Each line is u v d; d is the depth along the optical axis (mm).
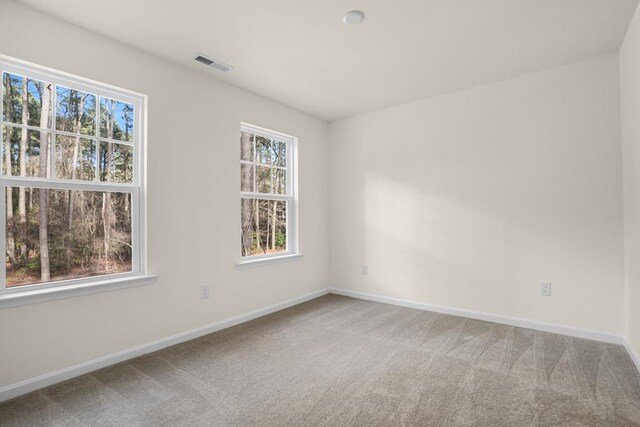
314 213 4332
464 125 3467
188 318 2875
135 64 2561
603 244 2756
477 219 3387
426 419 1726
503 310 3236
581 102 2850
